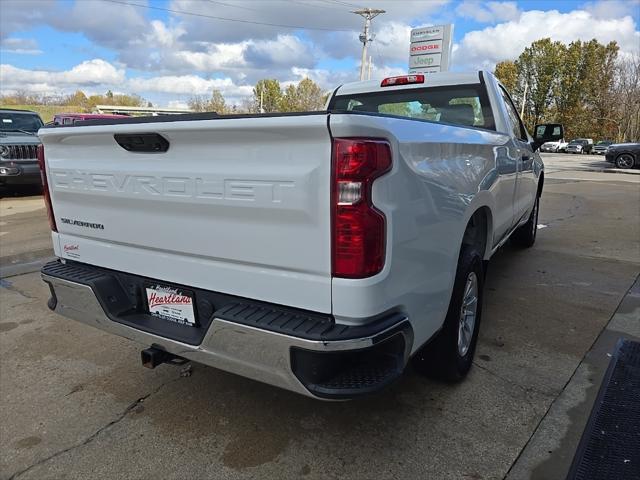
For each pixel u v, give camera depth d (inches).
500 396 113.6
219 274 87.5
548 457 93.0
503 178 142.5
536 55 2787.9
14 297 185.5
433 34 658.8
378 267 74.9
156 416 108.3
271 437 100.3
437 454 94.3
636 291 185.8
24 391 119.0
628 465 76.7
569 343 140.9
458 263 108.7
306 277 77.4
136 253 99.7
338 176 71.0
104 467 92.4
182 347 88.6
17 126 487.2
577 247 258.5
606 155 911.0
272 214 77.6
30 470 92.0
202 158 83.9
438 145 92.1
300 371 75.9
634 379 98.2
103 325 102.7
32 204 426.6
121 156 95.8
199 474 90.0
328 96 187.5
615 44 2588.6
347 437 99.8
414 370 121.7
